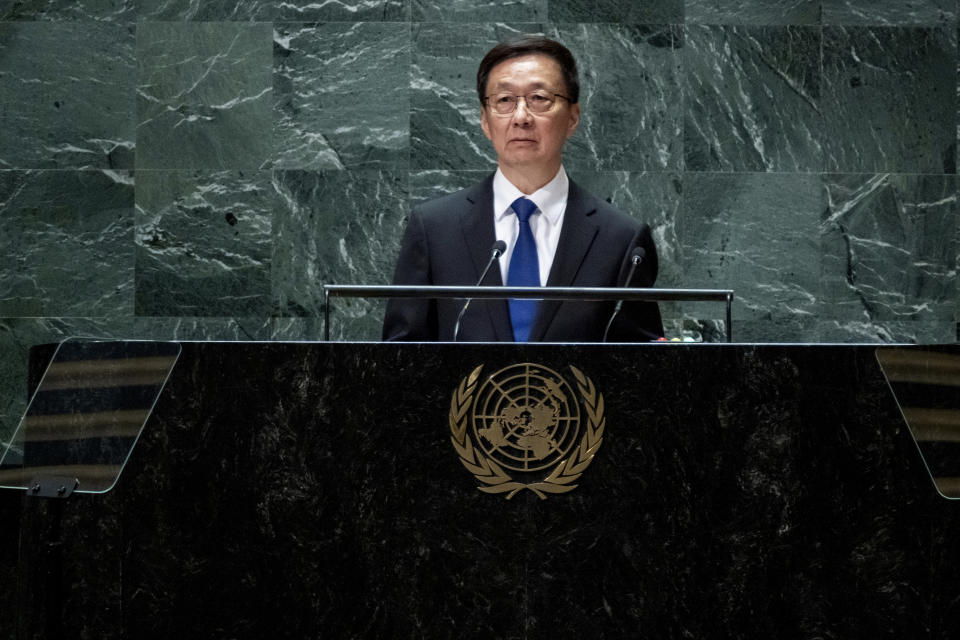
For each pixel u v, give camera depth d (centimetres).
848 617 777
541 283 1207
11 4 1973
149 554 779
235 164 1980
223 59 1980
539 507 779
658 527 779
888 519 784
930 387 802
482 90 1280
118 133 1978
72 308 1970
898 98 2000
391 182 1984
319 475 782
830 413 789
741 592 775
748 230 1989
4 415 1958
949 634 780
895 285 1994
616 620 773
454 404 785
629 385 789
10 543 1077
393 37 1986
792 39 1998
